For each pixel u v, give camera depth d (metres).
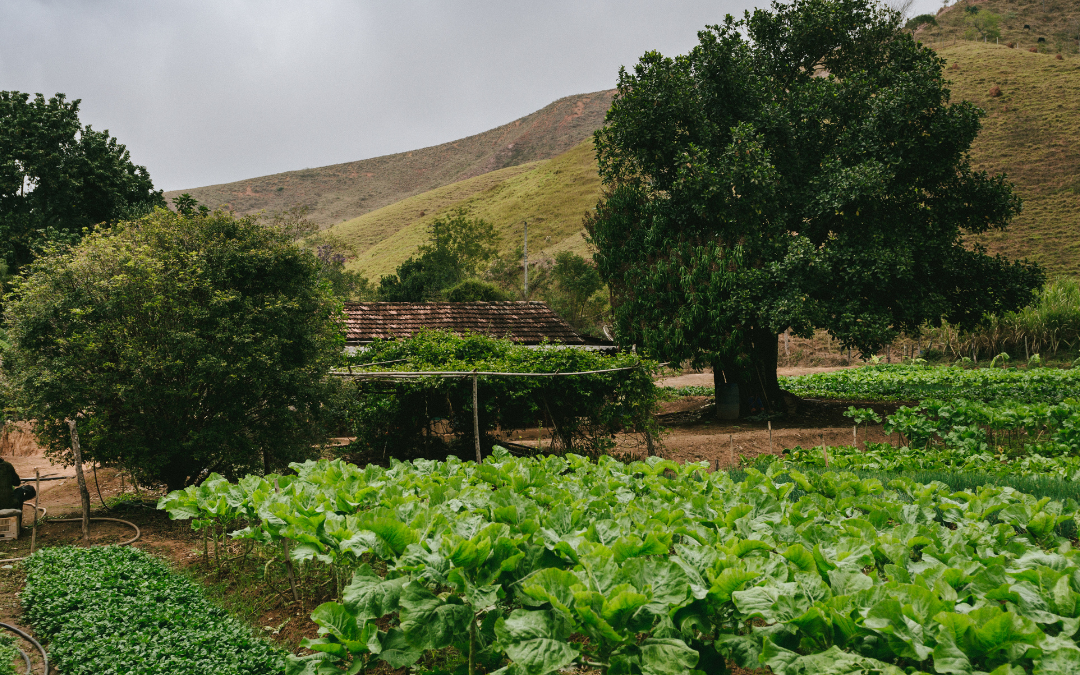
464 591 3.59
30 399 8.57
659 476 7.52
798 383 29.42
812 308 18.47
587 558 3.56
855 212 20.73
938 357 36.28
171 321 9.05
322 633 3.77
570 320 46.81
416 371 12.80
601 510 5.31
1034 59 78.94
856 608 2.96
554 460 8.21
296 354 10.00
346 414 11.04
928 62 20.73
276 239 10.16
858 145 20.41
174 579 6.28
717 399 22.30
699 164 19.81
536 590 3.21
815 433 17.75
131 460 8.95
